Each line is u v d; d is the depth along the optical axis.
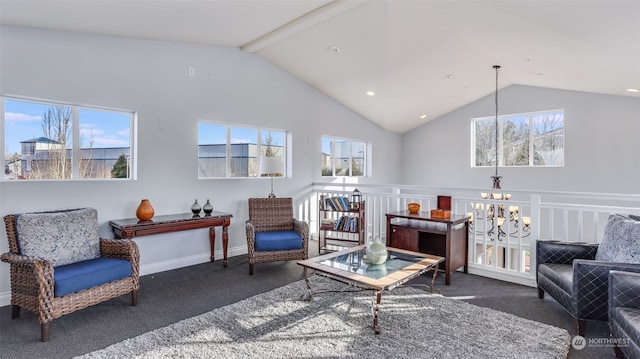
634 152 5.82
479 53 4.92
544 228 6.61
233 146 5.23
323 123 6.50
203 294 3.49
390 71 5.47
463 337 2.57
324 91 6.42
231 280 3.93
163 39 4.29
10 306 3.22
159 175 4.33
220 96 4.92
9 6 2.83
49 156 3.63
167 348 2.41
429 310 3.06
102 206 3.88
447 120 8.06
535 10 3.08
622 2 2.48
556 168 6.62
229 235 5.08
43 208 3.49
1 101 3.33
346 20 4.05
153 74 4.27
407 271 2.94
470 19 3.79
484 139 7.66
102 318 2.92
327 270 2.95
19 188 3.35
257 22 4.03
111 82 3.93
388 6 3.72
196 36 4.33
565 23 3.16
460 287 3.73
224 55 4.95
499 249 6.58
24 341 2.54
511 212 4.92
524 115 7.12
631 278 2.28
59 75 3.56
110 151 4.05
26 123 3.49
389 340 2.52
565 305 2.81
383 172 8.17
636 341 2.01
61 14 3.11
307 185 6.20
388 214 4.41
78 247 3.11
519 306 3.20
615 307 2.31
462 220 4.02
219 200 4.95
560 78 5.45
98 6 3.01
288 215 4.91
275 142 5.82
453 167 7.99
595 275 2.57
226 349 2.40
